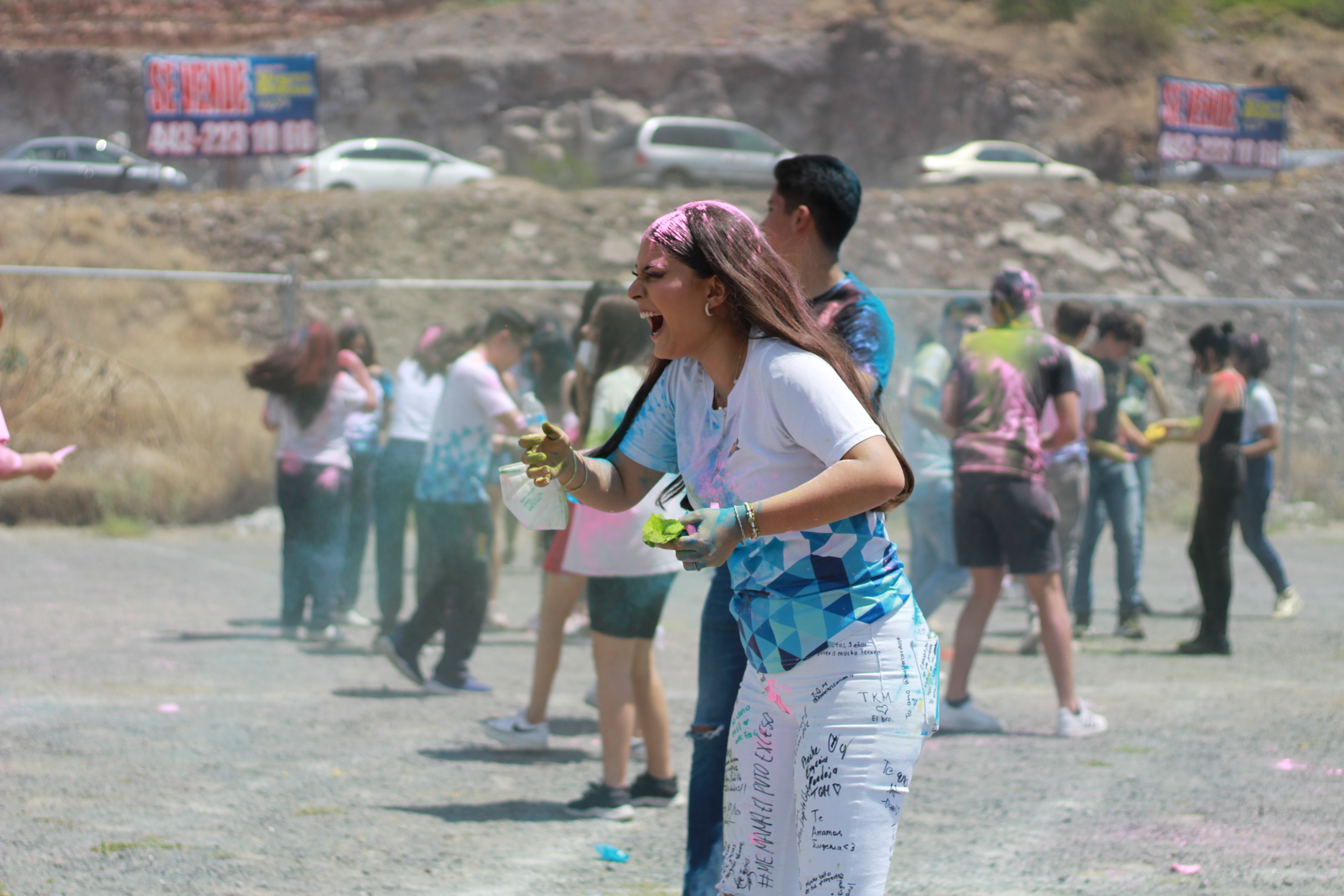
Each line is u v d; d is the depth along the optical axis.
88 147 24.28
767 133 33.50
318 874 3.60
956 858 3.79
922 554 7.05
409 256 19.28
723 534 2.15
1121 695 6.19
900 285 19.22
